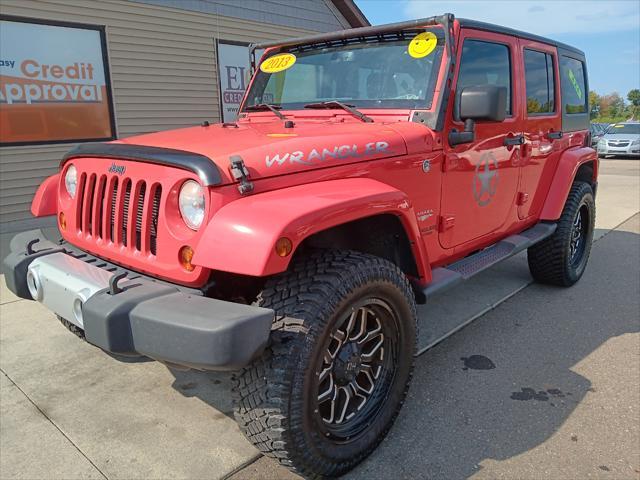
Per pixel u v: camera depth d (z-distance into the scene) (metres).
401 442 2.45
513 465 2.28
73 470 2.24
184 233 1.99
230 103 9.56
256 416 1.93
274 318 1.95
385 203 2.21
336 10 11.12
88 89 7.65
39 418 2.62
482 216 3.35
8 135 7.00
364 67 3.11
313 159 2.21
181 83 8.75
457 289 4.55
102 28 7.62
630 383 2.97
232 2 9.19
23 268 2.50
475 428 2.55
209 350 1.68
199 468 2.26
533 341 3.53
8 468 2.25
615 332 3.67
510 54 3.49
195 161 1.93
